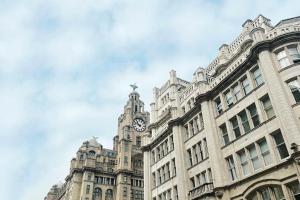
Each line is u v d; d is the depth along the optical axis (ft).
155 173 147.95
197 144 122.93
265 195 85.87
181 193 119.03
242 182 93.20
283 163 81.05
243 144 97.45
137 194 251.39
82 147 270.46
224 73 116.67
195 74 141.38
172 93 153.79
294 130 79.82
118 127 305.53
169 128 141.18
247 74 102.94
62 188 302.04
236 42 123.44
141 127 290.76
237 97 107.04
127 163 261.24
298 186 77.77
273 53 94.84
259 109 94.38
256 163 92.43
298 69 87.45
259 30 100.12
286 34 92.94
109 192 249.75
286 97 85.87
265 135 89.97
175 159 130.52
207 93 118.32
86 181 243.81
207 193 100.63
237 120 103.09
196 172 118.42
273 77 89.76
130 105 302.45
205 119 114.83
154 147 155.84
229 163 102.68
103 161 266.16
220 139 108.47
